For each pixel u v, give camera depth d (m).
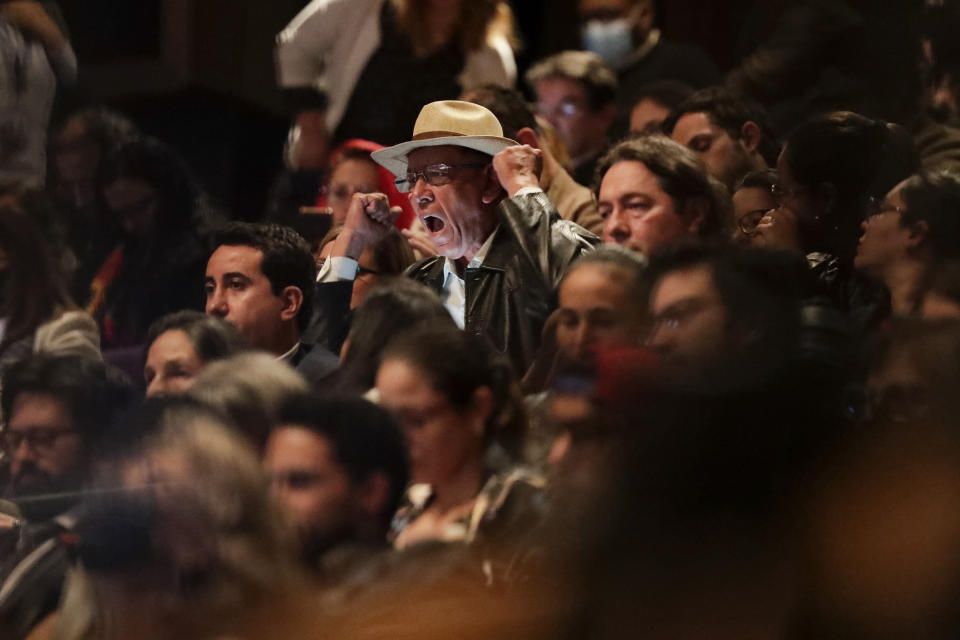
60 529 6.46
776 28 14.36
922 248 5.74
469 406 5.77
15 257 10.48
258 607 4.18
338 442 5.26
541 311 8.41
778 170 8.07
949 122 9.89
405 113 13.02
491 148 9.06
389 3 13.18
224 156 19.12
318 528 5.13
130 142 12.28
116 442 4.50
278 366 6.02
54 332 10.45
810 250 7.68
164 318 8.34
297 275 9.31
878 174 7.66
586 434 4.08
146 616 4.20
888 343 4.60
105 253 12.08
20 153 12.87
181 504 4.26
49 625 5.56
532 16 21.52
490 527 5.15
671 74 15.24
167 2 18.98
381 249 9.54
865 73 13.26
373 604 4.06
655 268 4.02
